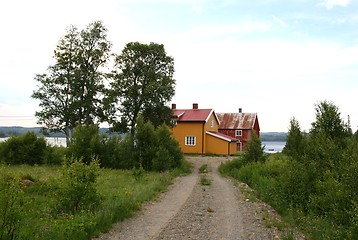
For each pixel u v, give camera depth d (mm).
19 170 24500
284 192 13281
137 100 43031
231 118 61531
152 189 17000
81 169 11609
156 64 45469
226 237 9266
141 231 9789
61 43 45375
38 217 9859
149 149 29984
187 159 40156
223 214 12102
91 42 46844
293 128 16641
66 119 44250
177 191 17625
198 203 14141
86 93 45312
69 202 11117
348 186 9617
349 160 11227
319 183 11797
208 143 49625
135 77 44500
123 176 22750
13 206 7816
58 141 36062
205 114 50469
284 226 10484
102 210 11039
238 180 23781
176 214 12000
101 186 17422
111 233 9539
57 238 8195
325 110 14641
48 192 13539
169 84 43844
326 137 14078
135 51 43938
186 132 49781
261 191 16484
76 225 8961
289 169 13859
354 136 14227
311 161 13297
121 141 30984
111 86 44031
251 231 9891
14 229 7766
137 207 12719
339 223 9328
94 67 46906
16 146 31344
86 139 30734
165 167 29234
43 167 27953
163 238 9133
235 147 51844
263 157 28969
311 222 10422
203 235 9438
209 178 24625
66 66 45281
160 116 43781
